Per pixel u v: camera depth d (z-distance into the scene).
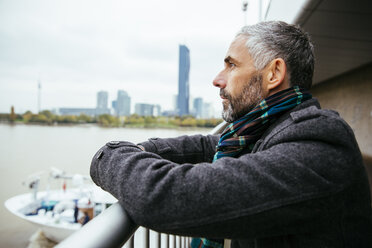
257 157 0.48
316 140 0.49
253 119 0.68
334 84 6.25
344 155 0.47
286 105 0.65
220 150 0.74
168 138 1.01
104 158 0.58
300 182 0.44
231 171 0.46
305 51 0.71
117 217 0.46
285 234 0.48
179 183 0.46
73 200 5.78
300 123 0.52
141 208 0.45
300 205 0.44
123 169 0.52
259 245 0.56
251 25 0.75
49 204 5.91
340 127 0.49
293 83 0.70
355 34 2.91
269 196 0.43
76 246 0.34
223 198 0.43
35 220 5.16
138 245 0.81
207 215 0.44
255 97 0.71
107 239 0.39
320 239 0.49
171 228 0.44
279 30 0.70
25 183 5.95
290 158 0.46
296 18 2.53
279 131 0.56
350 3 2.18
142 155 0.55
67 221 5.06
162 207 0.45
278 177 0.45
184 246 1.23
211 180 0.45
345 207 0.48
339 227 0.49
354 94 5.21
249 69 0.71
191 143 1.02
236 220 0.43
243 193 0.44
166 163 0.53
